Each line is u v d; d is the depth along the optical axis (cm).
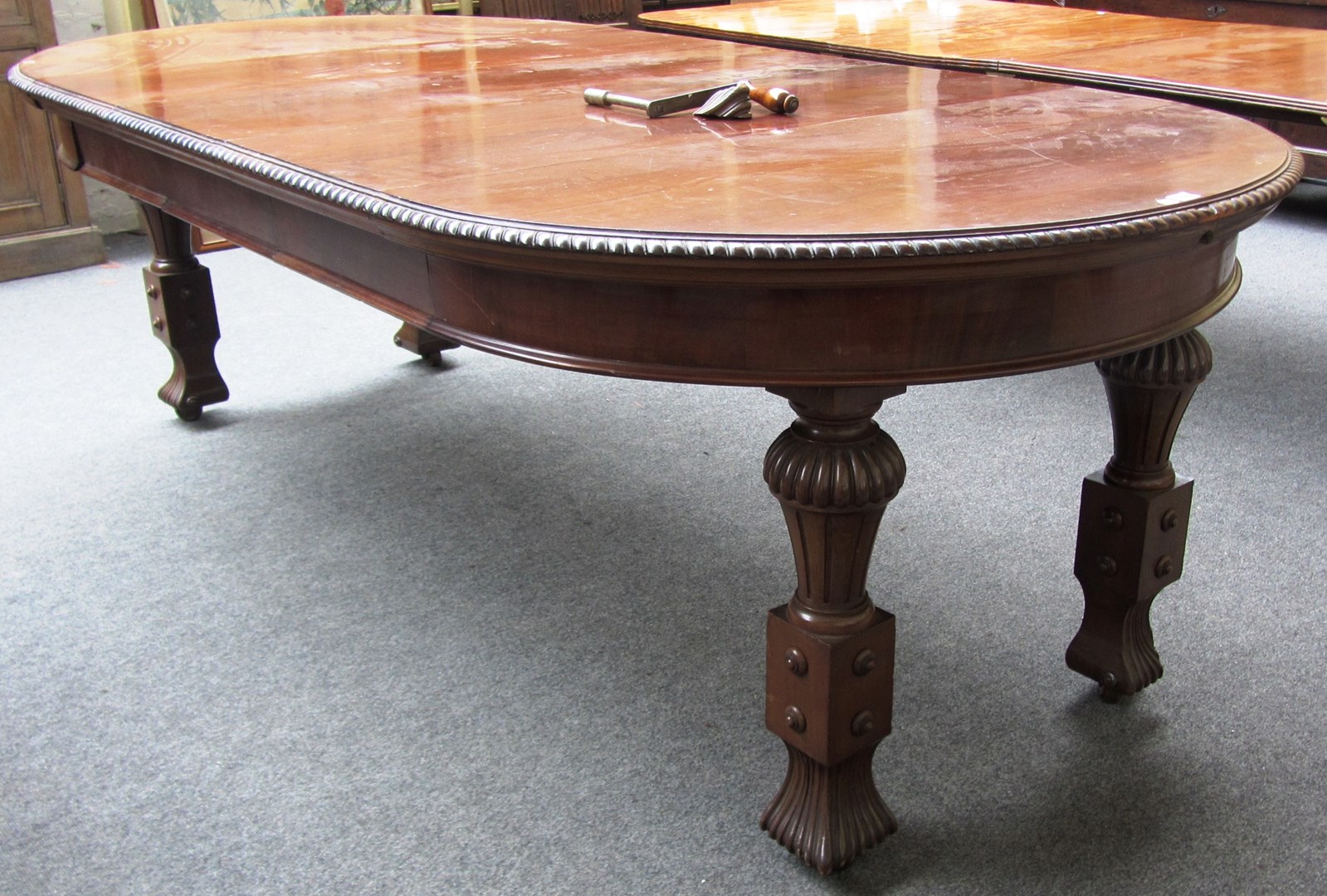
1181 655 201
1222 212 127
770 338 124
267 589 230
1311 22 426
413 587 230
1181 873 155
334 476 276
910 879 155
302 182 150
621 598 224
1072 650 192
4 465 283
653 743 184
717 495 263
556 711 192
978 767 176
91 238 439
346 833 166
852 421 135
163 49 277
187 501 265
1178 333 139
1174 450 277
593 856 161
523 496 265
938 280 119
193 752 184
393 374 336
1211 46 291
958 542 240
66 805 173
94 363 347
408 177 148
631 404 313
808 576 143
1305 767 174
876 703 150
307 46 279
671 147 162
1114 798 169
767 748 182
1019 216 121
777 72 230
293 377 335
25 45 411
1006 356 126
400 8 483
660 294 125
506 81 225
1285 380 313
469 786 175
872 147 158
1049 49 288
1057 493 259
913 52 285
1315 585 221
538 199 134
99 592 229
